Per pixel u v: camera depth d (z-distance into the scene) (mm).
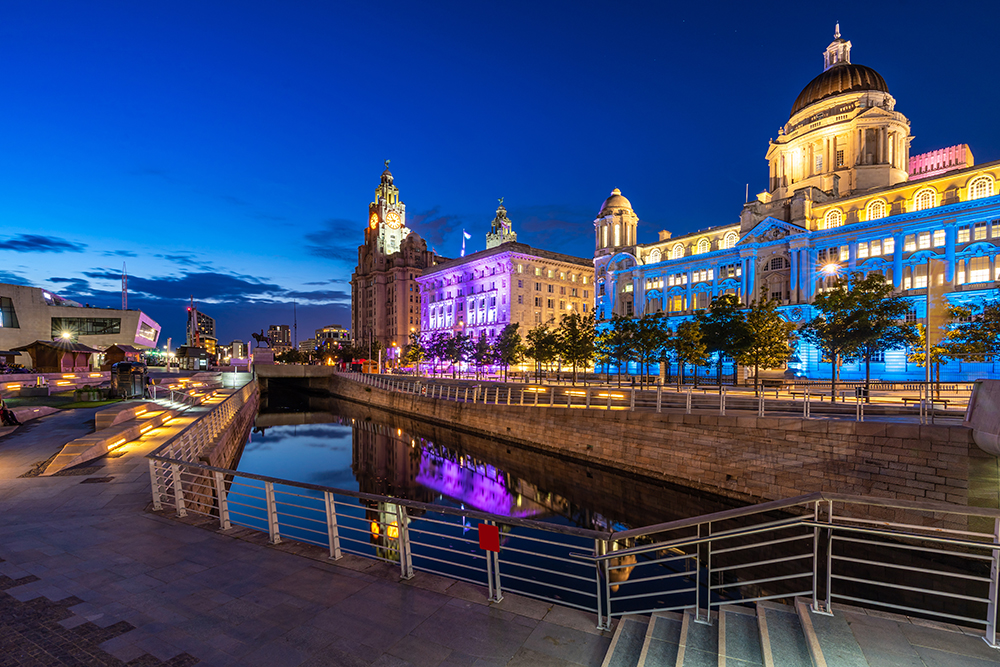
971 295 49656
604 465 28938
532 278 112500
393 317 168375
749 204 69000
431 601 7398
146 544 9812
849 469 19328
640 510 23469
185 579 8188
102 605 7312
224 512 10703
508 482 29547
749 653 5715
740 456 22672
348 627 6688
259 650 6176
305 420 59406
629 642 6289
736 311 44438
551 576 16062
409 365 133500
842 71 74375
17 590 7801
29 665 5891
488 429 39875
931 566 15617
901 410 23922
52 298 102688
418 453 38406
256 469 33781
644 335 52750
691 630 6371
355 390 77812
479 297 118062
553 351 66812
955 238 52094
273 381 108000
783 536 18797
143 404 33219
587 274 121688
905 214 54906
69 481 15352
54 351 60438
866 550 16828
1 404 26109
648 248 82500
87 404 36031
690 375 68250
